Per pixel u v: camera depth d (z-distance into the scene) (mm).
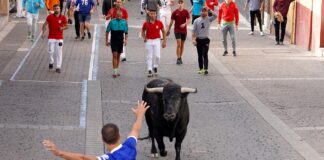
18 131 25531
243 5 65438
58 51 37000
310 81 36562
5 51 43188
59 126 26422
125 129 26203
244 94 33000
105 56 42938
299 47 48938
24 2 48094
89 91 32812
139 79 36094
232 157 23156
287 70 39719
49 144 14516
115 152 15148
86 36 50938
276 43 50219
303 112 29625
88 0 48625
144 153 23484
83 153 23141
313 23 46531
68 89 33125
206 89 33969
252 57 44188
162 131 21688
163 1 50344
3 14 56625
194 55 44219
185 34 40438
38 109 28969
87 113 28531
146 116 22469
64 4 61531
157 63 37000
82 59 41625
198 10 51219
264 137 25641
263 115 28938
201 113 29172
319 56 45000
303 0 48438
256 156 23297
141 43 48750
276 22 49719
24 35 50250
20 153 22953
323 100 32031
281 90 34094
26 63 39469
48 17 36906
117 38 36000
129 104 30422
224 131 26406
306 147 24391
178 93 20375
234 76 37625
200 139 25250
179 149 21672
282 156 23328
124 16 36781
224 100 31672
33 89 32812
